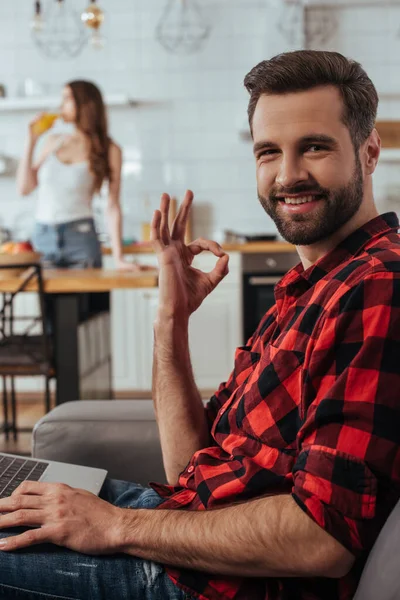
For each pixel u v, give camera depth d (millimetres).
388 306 867
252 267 4621
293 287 1102
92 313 3387
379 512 851
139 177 5262
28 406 4566
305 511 843
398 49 5059
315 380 913
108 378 3635
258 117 1050
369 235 1053
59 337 2938
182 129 5211
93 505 1034
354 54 5078
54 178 3852
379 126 4902
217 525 921
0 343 2984
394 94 5023
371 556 830
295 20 4941
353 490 835
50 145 3896
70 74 5227
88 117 3748
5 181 5254
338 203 1030
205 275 1419
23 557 1031
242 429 1065
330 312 908
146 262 4629
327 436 861
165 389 1355
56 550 1033
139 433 1540
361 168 1062
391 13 5043
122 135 5238
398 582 775
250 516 897
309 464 863
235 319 4633
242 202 5230
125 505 1262
